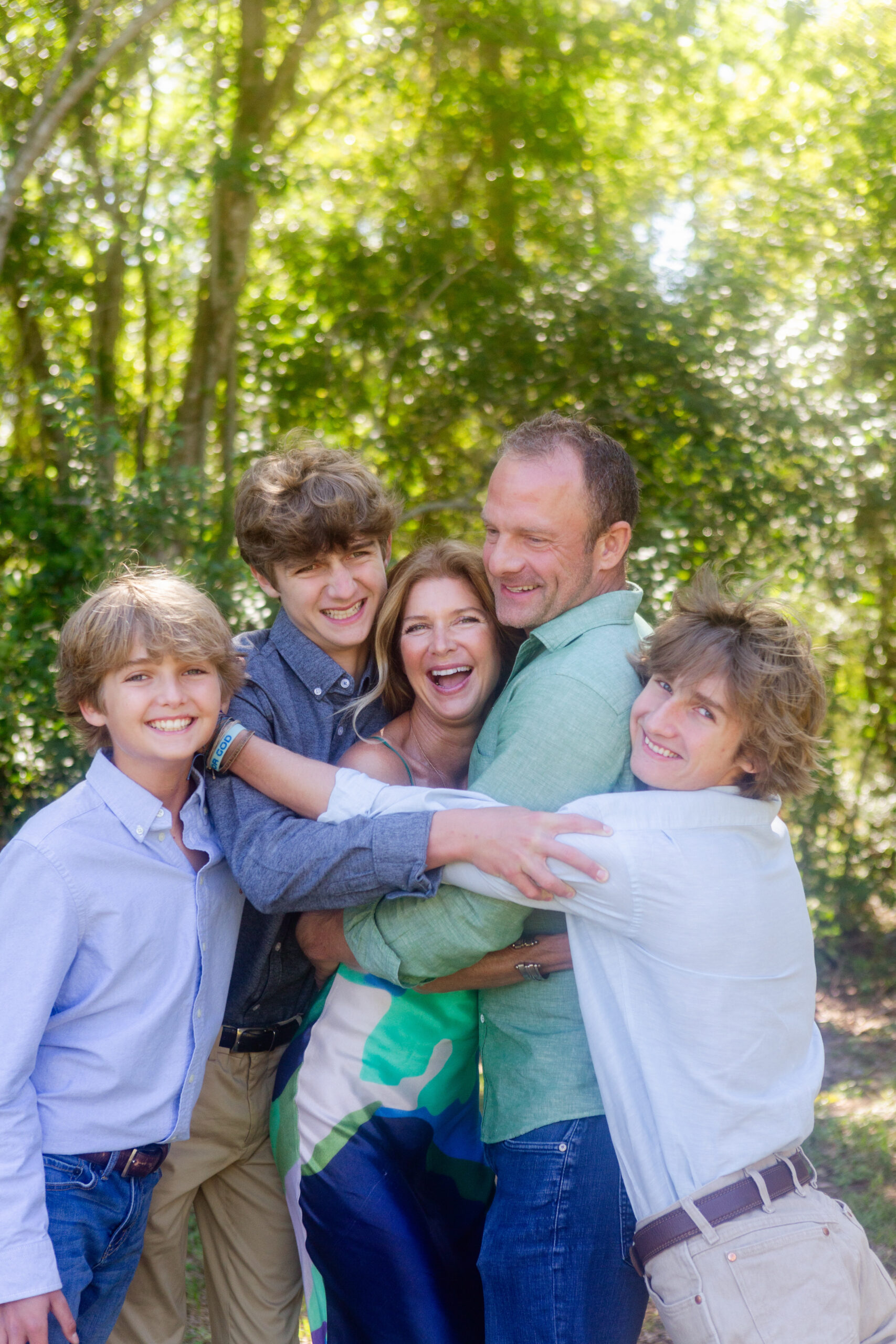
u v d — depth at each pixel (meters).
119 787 2.04
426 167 9.06
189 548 6.26
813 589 7.77
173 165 7.99
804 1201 1.89
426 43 8.66
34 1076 1.99
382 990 2.23
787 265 8.44
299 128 8.47
